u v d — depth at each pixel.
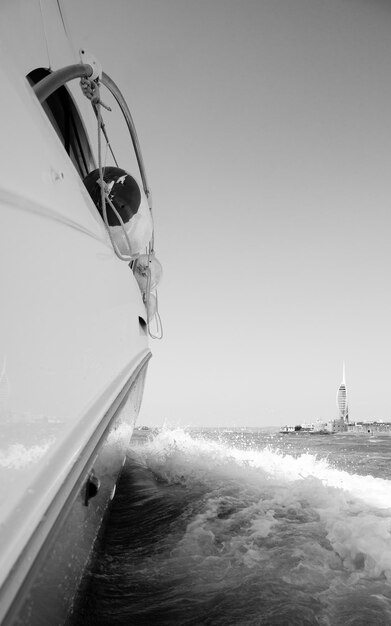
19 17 2.29
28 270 1.47
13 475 1.31
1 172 1.34
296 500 3.58
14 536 1.26
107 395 2.38
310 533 2.90
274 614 2.04
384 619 1.99
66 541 1.68
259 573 2.42
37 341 1.51
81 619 2.04
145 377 4.43
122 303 2.93
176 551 2.76
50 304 1.63
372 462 7.86
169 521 3.30
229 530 3.01
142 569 2.56
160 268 4.47
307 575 2.38
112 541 3.02
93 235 2.26
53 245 1.70
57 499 1.53
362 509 3.41
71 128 3.67
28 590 1.29
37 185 1.59
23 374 1.40
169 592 2.29
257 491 3.91
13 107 1.46
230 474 4.60
